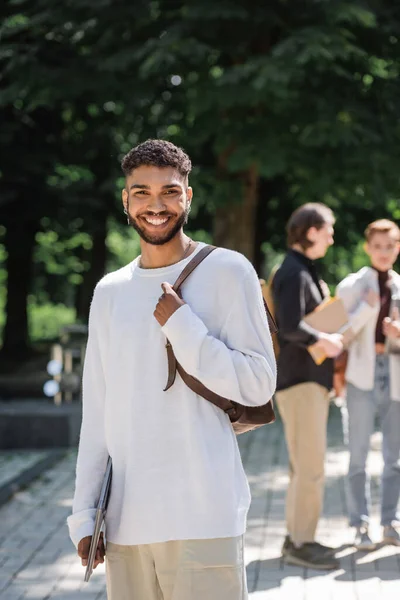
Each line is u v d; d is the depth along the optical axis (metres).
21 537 7.76
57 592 6.27
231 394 3.24
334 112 14.71
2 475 10.84
